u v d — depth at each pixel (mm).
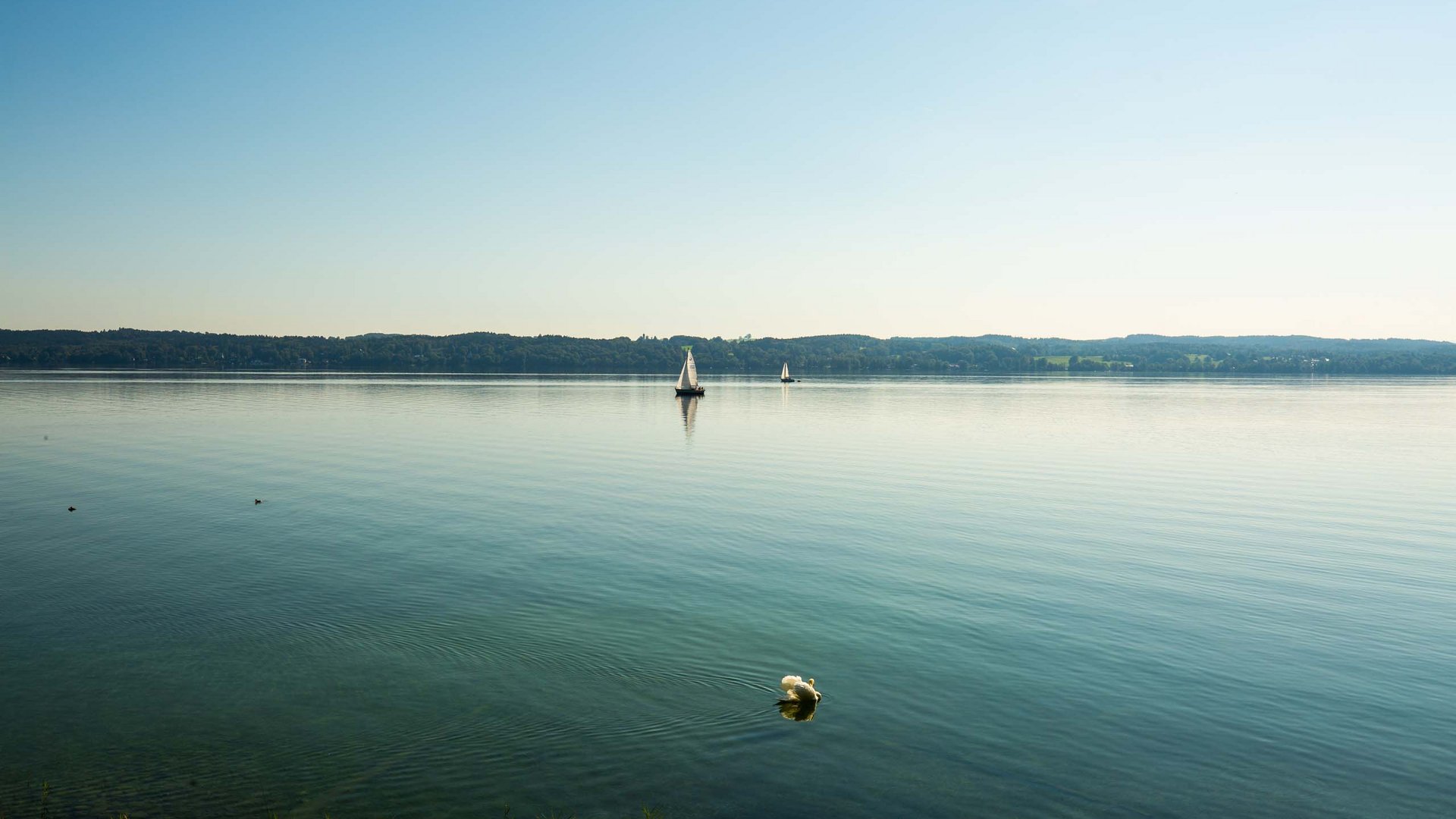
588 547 30641
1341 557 30406
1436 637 21922
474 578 26281
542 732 16094
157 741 15648
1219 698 18016
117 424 81688
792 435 77375
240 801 13742
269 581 25766
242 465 52750
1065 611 23703
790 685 17375
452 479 47531
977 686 18422
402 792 14016
